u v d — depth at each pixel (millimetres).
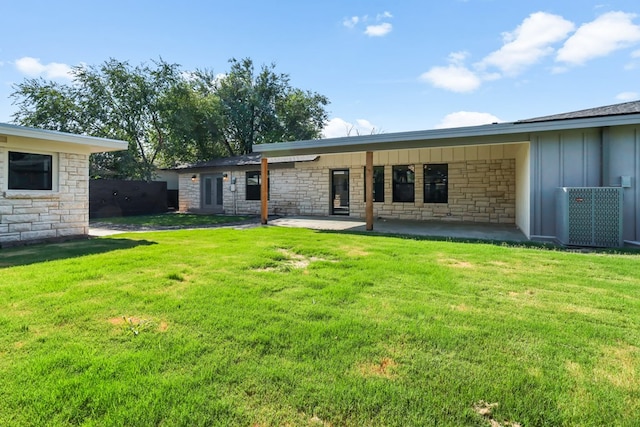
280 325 2877
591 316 3092
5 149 7156
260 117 27719
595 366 2264
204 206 18047
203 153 23984
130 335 2682
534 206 7613
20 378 2078
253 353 2424
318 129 30234
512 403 1883
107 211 15750
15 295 3564
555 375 2150
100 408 1827
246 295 3656
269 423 1745
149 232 9320
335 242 7219
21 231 7355
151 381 2061
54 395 1914
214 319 2998
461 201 12117
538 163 7559
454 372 2186
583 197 6648
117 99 19047
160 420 1750
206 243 7105
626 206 6793
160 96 19891
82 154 8555
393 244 6945
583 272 4629
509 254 5824
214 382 2074
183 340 2600
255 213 16297
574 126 6910
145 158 20125
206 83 26703
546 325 2883
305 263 5309
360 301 3484
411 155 12766
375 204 13539
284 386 2039
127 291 3730
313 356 2391
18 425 1697
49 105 17875
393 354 2414
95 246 6832
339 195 14375
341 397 1938
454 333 2725
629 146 6816
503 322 2947
